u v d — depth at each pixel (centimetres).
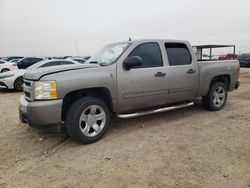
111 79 429
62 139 443
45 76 379
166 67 501
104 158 358
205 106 622
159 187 281
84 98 411
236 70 652
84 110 404
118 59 447
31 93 388
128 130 481
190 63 546
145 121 539
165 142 413
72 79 390
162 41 511
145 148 390
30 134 474
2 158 370
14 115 628
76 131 399
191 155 361
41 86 377
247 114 583
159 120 545
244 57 2702
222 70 611
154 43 498
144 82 467
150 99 486
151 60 486
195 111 618
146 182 292
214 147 389
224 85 626
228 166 326
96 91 439
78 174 315
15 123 553
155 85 483
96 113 429
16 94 1010
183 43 543
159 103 507
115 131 477
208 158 351
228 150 377
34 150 397
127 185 287
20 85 1094
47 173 321
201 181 292
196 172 312
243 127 486
